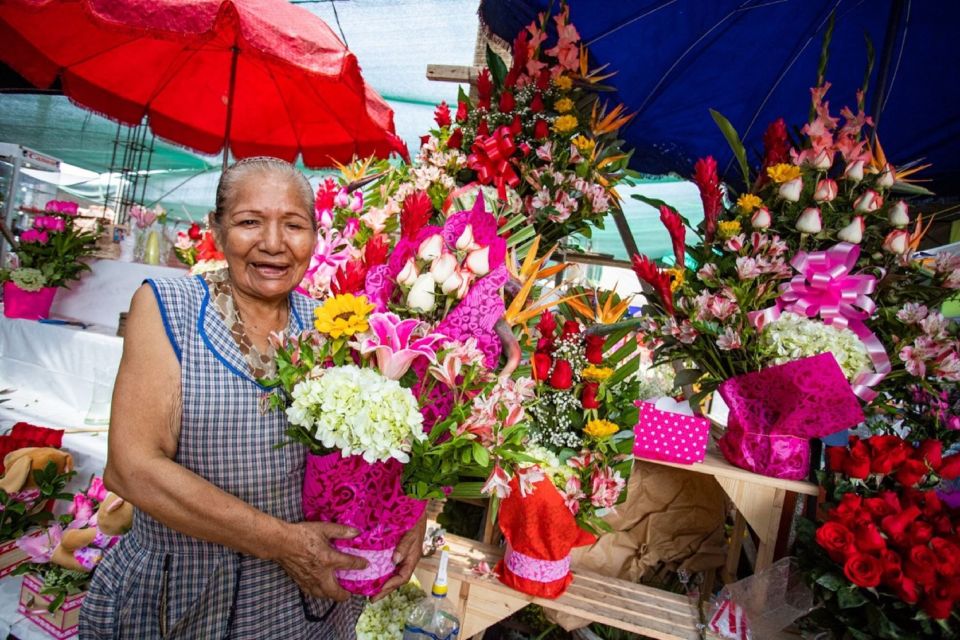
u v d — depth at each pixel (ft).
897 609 4.75
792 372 5.27
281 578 3.82
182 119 13.60
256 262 3.56
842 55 8.53
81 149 19.76
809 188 5.98
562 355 5.94
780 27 8.20
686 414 5.98
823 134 6.16
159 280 3.54
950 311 7.72
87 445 7.83
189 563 3.51
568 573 6.01
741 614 5.60
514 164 7.03
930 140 9.14
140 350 3.33
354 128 13.19
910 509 4.91
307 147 14.28
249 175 3.56
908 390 5.86
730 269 6.08
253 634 3.69
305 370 3.25
